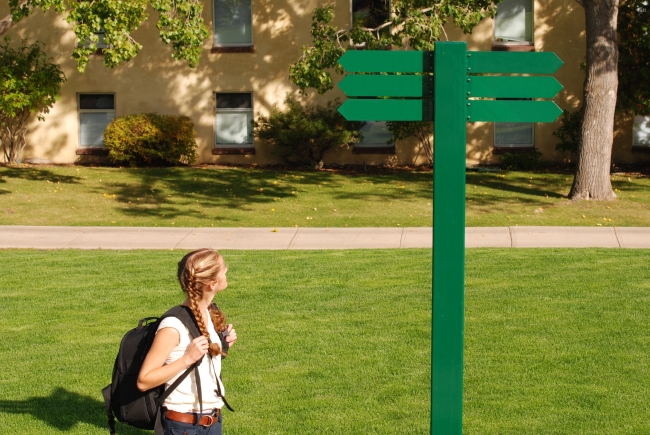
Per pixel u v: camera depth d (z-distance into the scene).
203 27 14.42
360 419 5.20
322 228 13.63
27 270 9.85
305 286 8.89
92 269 9.92
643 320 7.32
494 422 5.11
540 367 6.12
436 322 3.87
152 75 21.47
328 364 6.27
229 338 3.72
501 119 3.95
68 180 18.52
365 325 7.32
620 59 19.08
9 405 5.45
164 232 13.27
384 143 21.70
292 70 15.04
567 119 20.55
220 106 21.78
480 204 15.83
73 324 7.41
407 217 14.81
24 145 21.27
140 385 3.30
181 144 20.64
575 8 20.95
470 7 14.61
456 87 3.88
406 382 5.86
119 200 16.38
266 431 5.01
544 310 7.71
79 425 5.12
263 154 21.59
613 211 15.05
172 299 8.30
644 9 19.22
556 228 13.24
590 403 5.41
